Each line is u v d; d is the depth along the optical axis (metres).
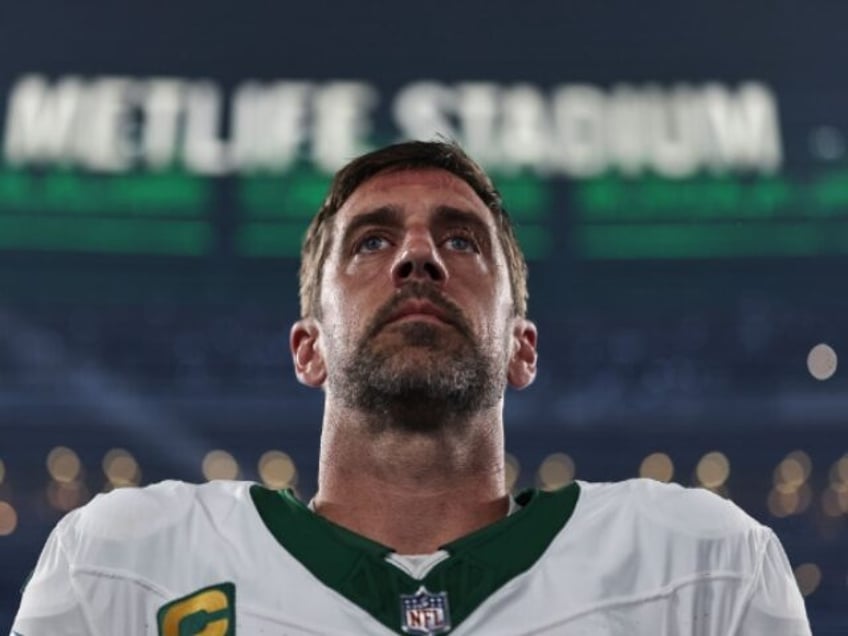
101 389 18.28
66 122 18.91
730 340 18.66
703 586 1.85
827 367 18.44
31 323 18.42
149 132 19.08
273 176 19.23
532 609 1.82
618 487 1.99
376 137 19.50
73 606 1.85
